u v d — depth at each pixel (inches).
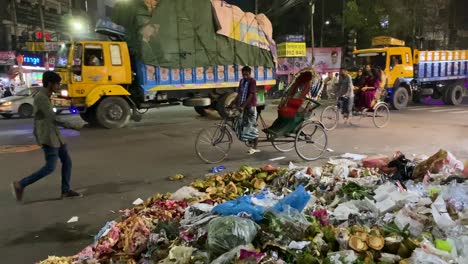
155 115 637.3
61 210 207.0
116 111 485.4
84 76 463.2
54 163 217.3
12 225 187.3
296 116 299.3
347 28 1083.3
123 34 494.0
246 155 322.3
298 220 131.8
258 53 573.9
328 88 943.7
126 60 483.8
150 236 140.9
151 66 488.4
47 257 154.7
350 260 112.3
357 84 505.0
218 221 127.1
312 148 330.0
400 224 133.4
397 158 211.8
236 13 546.0
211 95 550.0
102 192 236.4
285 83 997.8
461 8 1282.0
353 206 152.3
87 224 187.9
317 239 125.1
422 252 111.4
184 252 124.7
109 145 381.1
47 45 932.6
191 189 195.5
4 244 166.9
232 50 543.5
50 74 214.4
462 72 770.2
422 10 1010.1
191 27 505.0
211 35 522.3
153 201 188.1
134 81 504.7
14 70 893.2
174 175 270.1
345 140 378.3
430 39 1154.7
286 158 310.5
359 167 225.9
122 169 289.1
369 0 1037.2
